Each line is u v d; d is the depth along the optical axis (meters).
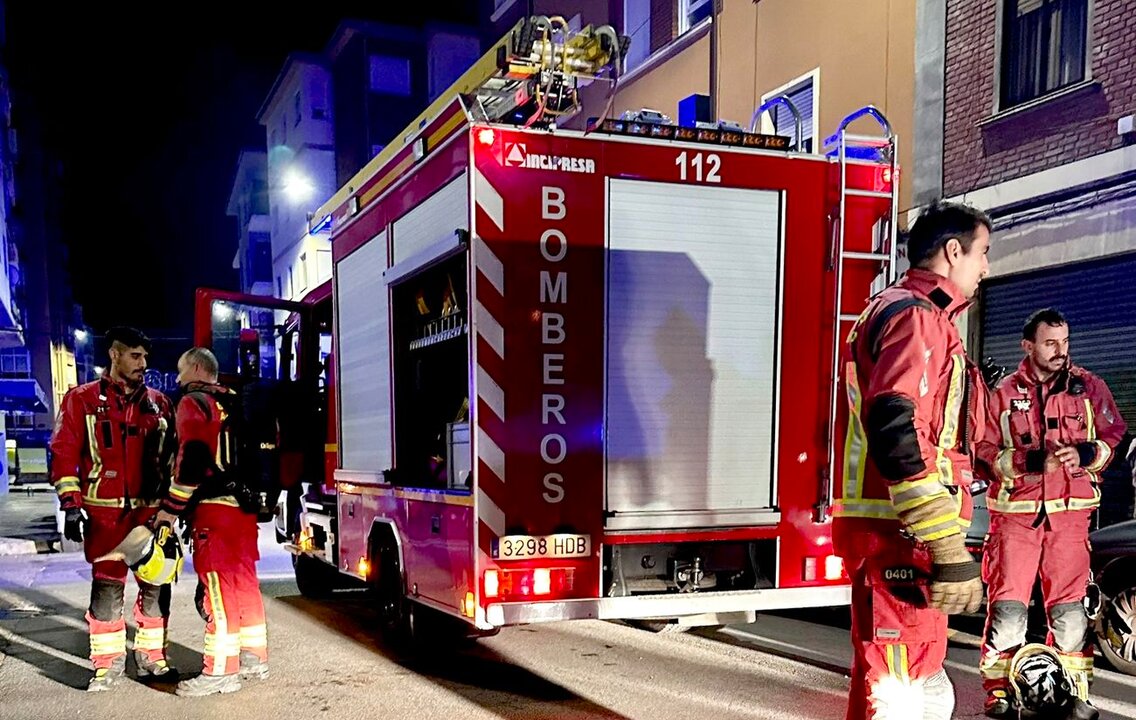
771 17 10.88
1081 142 7.52
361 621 6.23
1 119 24.14
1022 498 3.83
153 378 30.30
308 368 6.94
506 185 3.88
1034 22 7.98
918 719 2.36
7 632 6.05
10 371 31.58
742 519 4.20
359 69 25.75
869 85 9.56
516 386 3.90
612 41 3.96
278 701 4.27
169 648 5.48
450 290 4.46
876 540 2.39
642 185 4.09
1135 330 7.08
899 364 2.23
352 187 5.77
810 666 4.82
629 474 4.08
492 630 4.68
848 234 4.39
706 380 4.21
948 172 8.78
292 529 7.36
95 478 4.58
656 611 4.03
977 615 6.08
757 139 4.29
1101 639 4.73
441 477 4.61
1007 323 8.35
